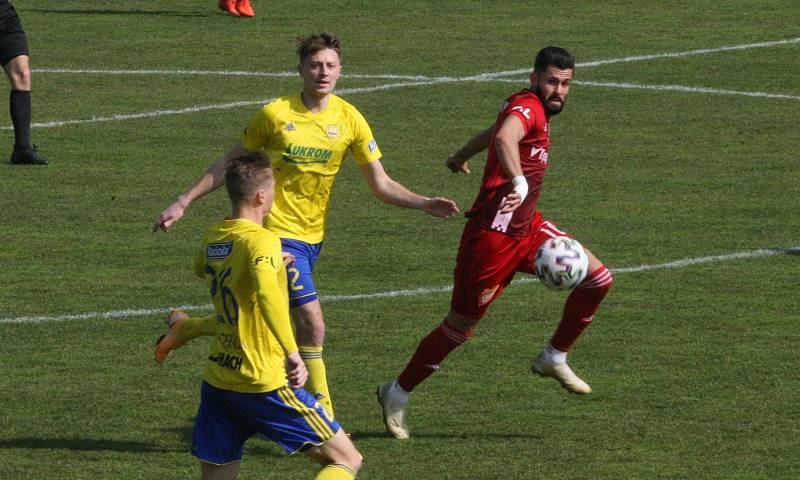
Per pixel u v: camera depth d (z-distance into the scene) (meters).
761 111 58.31
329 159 25.53
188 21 79.62
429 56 69.62
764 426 25.66
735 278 36.25
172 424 25.94
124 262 37.84
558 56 25.14
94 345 30.94
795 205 43.94
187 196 24.78
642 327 32.16
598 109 58.75
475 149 27.77
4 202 44.16
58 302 34.19
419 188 46.53
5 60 48.75
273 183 20.55
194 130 54.81
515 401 27.33
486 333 31.88
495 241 25.17
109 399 27.34
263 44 72.88
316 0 86.50
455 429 25.78
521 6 83.75
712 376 28.67
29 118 49.19
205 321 21.77
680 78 64.75
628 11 82.19
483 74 65.56
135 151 51.38
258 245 19.58
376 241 40.00
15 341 31.19
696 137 53.81
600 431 25.50
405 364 29.72
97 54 70.06
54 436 25.23
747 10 82.38
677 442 24.86
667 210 43.41
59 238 40.12
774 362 29.58
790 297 34.59
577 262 25.28
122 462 23.91
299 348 25.31
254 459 24.30
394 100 60.34
